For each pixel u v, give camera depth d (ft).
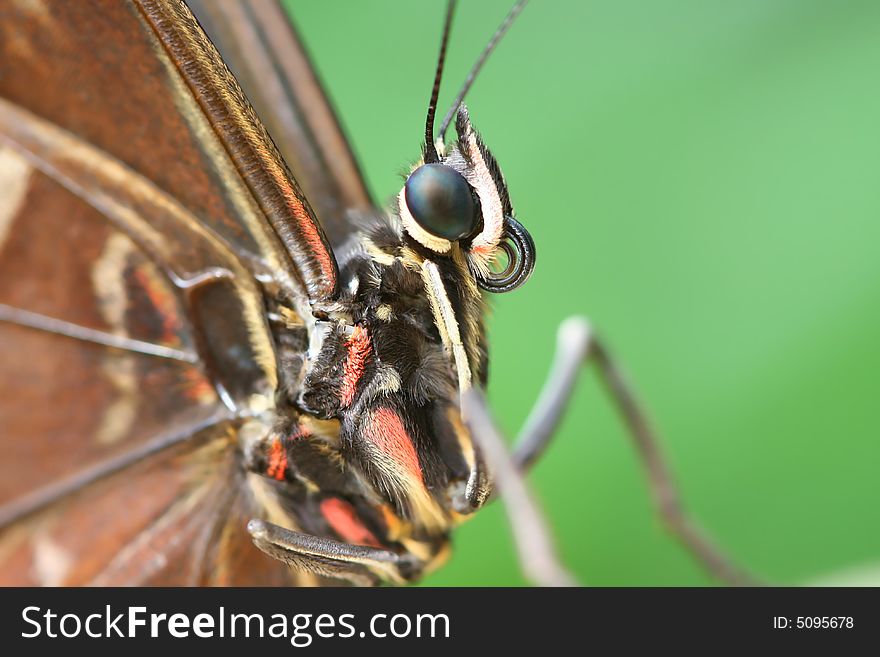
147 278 0.33
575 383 0.35
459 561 0.36
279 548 0.33
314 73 0.36
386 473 0.34
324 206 0.35
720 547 0.36
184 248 0.33
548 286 0.37
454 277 0.33
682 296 0.37
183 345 0.33
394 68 0.39
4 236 0.32
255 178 0.33
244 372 0.33
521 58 0.38
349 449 0.34
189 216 0.33
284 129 0.35
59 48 0.32
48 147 0.32
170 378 0.33
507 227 0.33
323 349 0.34
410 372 0.34
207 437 0.33
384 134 0.38
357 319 0.34
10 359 0.33
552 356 0.37
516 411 0.37
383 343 0.34
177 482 0.33
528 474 0.35
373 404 0.34
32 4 0.32
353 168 0.36
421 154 0.34
